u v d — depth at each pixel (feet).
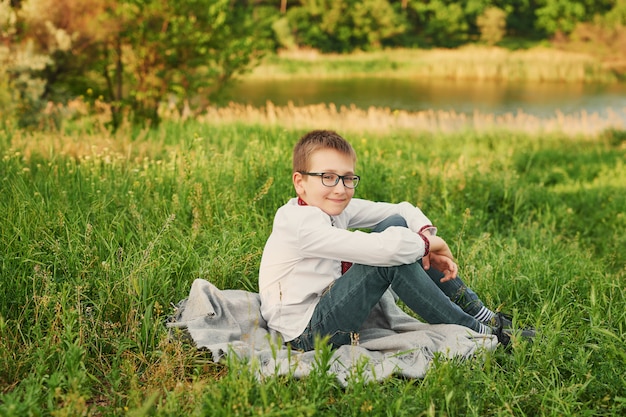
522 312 13.34
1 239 13.00
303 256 10.67
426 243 10.71
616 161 40.75
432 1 186.29
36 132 27.78
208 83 40.86
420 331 10.74
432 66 134.62
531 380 10.03
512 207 23.20
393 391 9.62
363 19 168.14
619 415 9.36
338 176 10.78
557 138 52.11
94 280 12.17
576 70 124.67
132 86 40.14
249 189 19.29
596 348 10.73
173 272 13.15
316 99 91.25
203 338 10.44
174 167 19.54
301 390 9.13
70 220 14.79
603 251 20.53
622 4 165.68
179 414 8.70
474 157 37.40
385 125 49.24
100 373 10.09
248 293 11.94
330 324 10.46
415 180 22.57
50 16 34.99
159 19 39.01
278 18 162.61
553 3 183.83
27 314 10.99
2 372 9.61
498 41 183.52
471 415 8.99
